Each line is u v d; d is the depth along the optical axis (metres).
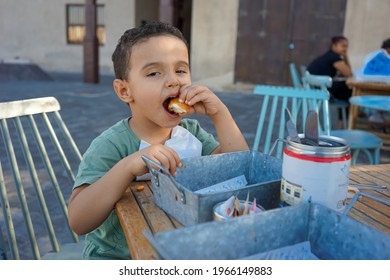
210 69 9.91
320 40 9.05
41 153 1.43
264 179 0.95
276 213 0.61
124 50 1.04
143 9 13.89
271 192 0.79
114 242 1.07
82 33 14.08
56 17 14.09
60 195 1.46
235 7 9.48
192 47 9.92
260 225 0.60
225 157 0.95
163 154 0.87
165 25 1.06
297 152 0.72
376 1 8.66
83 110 6.60
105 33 13.79
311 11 8.97
